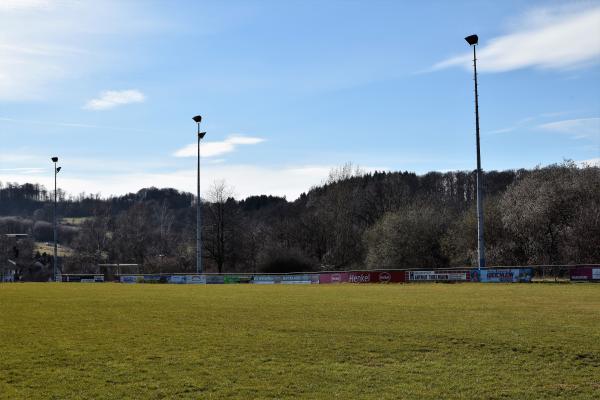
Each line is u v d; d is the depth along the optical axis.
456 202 119.75
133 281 72.94
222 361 17.12
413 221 85.25
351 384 14.71
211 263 108.12
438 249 84.25
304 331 21.69
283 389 14.33
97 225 138.12
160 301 34.59
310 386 14.58
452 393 13.88
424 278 52.59
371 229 94.12
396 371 15.85
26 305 32.56
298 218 116.81
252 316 26.16
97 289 48.75
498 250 72.06
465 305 28.81
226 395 13.91
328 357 17.47
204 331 22.09
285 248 98.00
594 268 46.25
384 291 40.34
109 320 25.53
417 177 150.25
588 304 28.56
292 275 61.34
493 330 20.77
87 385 14.81
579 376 15.08
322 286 50.41
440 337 19.81
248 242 113.31
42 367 16.64
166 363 16.95
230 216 107.62
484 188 131.25
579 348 17.66
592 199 66.25
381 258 86.12
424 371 15.79
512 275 48.34
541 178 71.88
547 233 69.31
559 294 34.59
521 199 71.31
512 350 17.78
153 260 109.56
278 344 19.34
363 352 17.98
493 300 31.23
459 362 16.64
